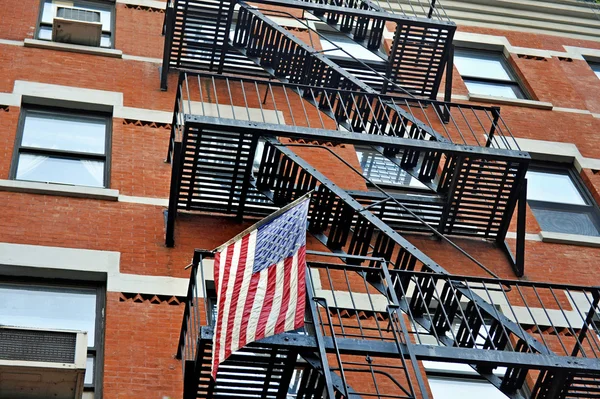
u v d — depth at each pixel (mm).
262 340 25156
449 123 40000
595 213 38812
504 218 35281
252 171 35125
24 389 25766
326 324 28719
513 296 33906
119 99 36312
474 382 31172
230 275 24594
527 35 46375
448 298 29875
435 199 35156
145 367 27875
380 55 40719
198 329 25766
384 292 29422
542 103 42312
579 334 29906
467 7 46844
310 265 27250
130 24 40250
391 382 29266
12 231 30797
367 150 38312
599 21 48594
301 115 37844
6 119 34500
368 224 31609
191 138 31875
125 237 31500
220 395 26922
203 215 33094
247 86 38500
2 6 39531
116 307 29344
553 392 27922
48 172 33594
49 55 37469
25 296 29672
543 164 40312
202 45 38031
